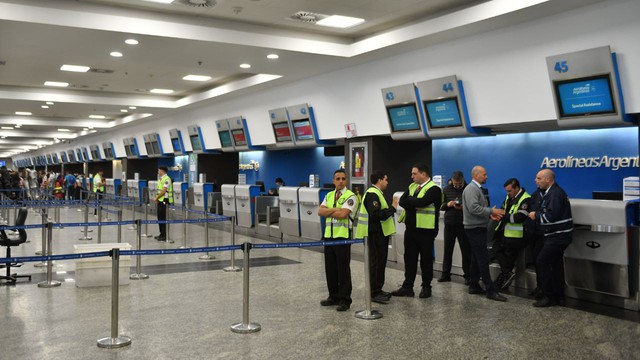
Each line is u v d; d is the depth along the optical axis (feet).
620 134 27.96
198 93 53.62
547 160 31.32
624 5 21.26
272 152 57.47
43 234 29.81
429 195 21.57
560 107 24.30
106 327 17.46
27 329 17.17
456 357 14.92
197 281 25.14
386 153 36.73
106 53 31.35
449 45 28.76
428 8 26.66
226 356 14.82
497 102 27.35
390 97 32.73
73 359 14.44
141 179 86.28
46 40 28.27
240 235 44.16
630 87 21.93
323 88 39.01
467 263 24.89
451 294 22.79
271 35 29.81
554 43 23.93
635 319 19.01
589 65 22.63
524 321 18.57
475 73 27.89
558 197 20.17
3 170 69.72
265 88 45.09
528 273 23.81
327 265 20.66
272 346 15.72
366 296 19.13
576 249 21.54
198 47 29.63
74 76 43.98
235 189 48.03
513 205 23.22
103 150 95.25
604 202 20.75
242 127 50.49
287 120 43.39
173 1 25.43
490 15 24.12
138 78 45.78
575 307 20.65
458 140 36.65
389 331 17.31
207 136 58.44
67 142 117.91
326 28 30.40
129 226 49.80
